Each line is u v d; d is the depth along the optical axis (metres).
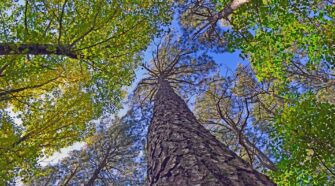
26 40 6.01
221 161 4.83
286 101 7.35
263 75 8.02
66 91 8.66
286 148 6.40
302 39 7.34
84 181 17.84
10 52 5.88
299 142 6.28
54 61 6.83
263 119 15.02
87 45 6.95
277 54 7.73
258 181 4.27
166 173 4.78
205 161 4.76
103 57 7.21
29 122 8.07
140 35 7.88
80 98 8.57
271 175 6.55
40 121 8.12
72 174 16.17
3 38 5.80
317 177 6.11
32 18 6.26
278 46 7.51
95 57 7.03
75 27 6.75
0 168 6.55
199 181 4.14
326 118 6.27
